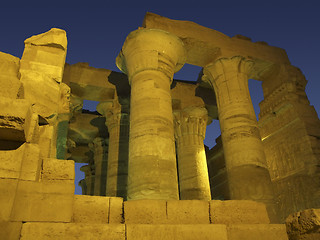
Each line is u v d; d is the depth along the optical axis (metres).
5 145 3.66
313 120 11.30
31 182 3.62
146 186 7.05
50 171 3.85
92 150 17.33
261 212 4.60
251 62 11.12
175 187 7.38
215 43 11.11
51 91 4.97
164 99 8.58
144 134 7.77
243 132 9.13
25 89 4.58
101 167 15.55
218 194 16.09
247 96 10.18
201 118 14.02
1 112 3.40
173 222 4.16
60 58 5.37
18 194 3.48
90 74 13.28
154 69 9.05
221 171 16.06
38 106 4.64
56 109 4.95
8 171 3.52
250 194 8.13
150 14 10.40
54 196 3.66
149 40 9.44
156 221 4.11
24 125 3.50
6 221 3.25
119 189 11.59
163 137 7.82
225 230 4.03
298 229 4.19
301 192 10.21
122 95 13.47
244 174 8.45
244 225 4.18
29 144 3.80
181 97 14.06
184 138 13.66
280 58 12.59
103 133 16.25
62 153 8.20
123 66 10.73
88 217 3.91
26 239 3.28
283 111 11.92
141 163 7.38
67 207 3.66
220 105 10.27
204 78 11.73
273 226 4.29
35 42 5.29
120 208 4.16
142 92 8.57
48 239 3.33
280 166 11.53
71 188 3.80
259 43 12.52
